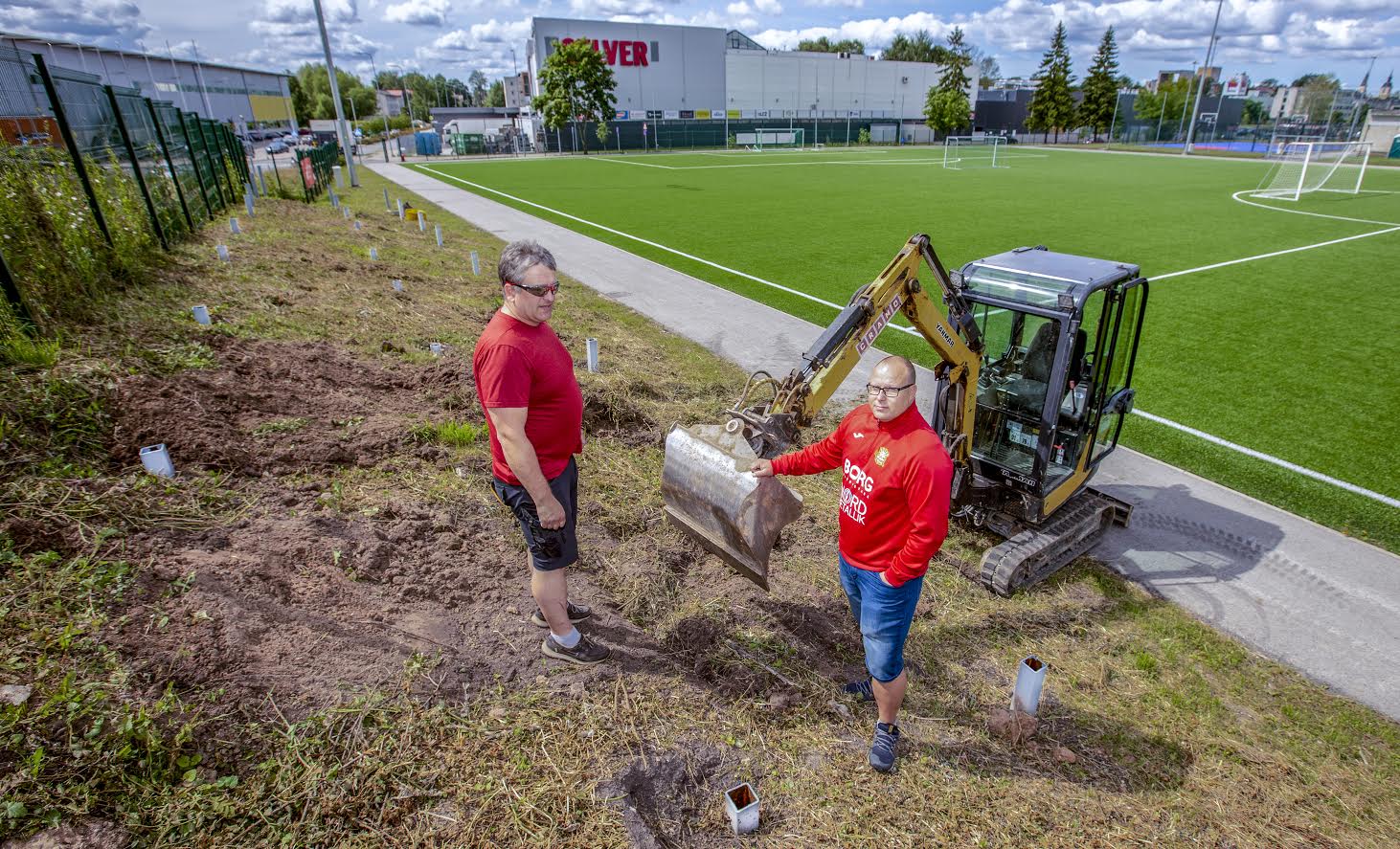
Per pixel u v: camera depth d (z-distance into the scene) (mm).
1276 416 8023
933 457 3039
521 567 4512
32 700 2744
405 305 9898
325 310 8812
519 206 25531
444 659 3586
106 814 2525
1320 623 4863
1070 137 83062
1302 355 9922
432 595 4059
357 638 3555
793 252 17312
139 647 3088
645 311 11977
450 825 2820
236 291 8688
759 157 55906
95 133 9195
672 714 3580
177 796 2645
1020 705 3945
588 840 2854
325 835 2686
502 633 3885
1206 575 5367
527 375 3053
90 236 7383
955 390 5152
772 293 13352
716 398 8266
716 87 74750
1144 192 30078
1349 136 47781
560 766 3164
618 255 16844
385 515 4715
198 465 4676
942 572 5293
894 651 3314
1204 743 3859
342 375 6883
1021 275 5035
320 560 4031
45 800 2471
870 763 3467
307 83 120062
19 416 4367
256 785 2771
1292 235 19422
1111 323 5105
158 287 8031
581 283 13852
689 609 4477
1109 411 5672
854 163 49188
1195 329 11078
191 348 6230
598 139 64625
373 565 4141
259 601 3555
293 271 10477
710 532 3871
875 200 27609
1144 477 6789
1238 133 72750
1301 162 34094
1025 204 26344
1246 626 4836
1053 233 19984
